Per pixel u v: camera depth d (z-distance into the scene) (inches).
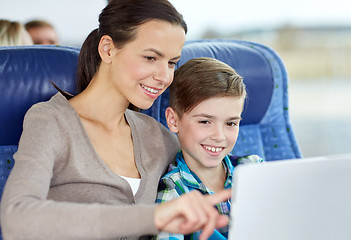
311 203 24.9
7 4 125.8
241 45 55.9
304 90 185.3
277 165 23.4
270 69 55.0
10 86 41.9
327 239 25.8
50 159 32.5
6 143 43.1
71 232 25.0
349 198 25.7
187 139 42.4
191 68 42.5
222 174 45.4
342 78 180.1
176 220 25.2
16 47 44.7
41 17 128.6
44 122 34.2
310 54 173.6
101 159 36.6
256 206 23.6
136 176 39.9
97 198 35.9
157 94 37.2
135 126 41.9
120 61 36.3
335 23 166.9
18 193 27.7
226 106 40.8
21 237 25.7
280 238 24.6
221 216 26.0
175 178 41.2
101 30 38.2
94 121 38.9
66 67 44.5
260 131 57.1
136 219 24.7
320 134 156.4
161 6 35.7
